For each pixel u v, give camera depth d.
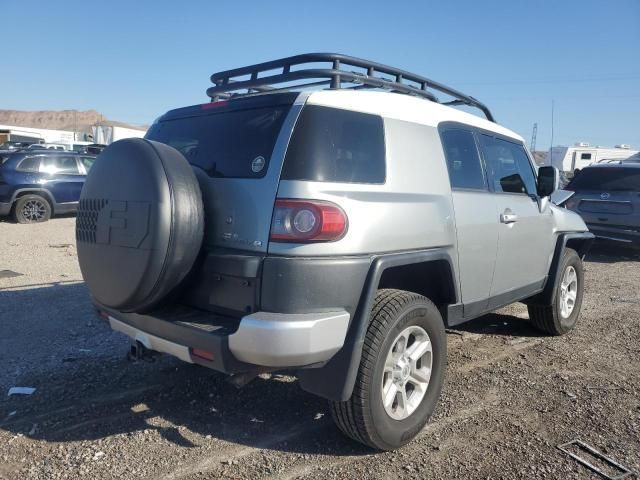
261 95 3.29
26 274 7.76
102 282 3.19
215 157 3.31
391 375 3.25
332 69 3.44
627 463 3.16
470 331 5.71
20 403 3.78
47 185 13.54
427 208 3.51
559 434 3.48
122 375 4.30
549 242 5.23
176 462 3.10
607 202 10.59
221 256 2.98
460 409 3.83
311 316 2.79
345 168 3.05
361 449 3.28
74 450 3.20
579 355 4.99
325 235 2.84
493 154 4.53
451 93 4.48
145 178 2.97
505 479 2.99
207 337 2.80
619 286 8.27
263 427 3.53
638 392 4.15
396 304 3.17
